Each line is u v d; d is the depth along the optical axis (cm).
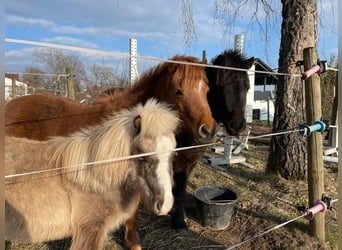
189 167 330
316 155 292
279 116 488
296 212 383
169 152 212
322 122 279
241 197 423
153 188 208
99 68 1027
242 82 384
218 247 313
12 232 210
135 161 215
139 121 210
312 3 451
